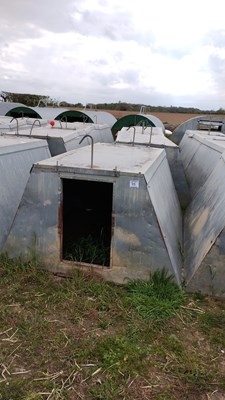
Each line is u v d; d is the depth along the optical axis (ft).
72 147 27.78
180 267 16.19
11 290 14.03
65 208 23.53
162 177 19.92
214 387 9.99
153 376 10.24
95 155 18.54
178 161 27.09
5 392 9.43
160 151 22.80
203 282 14.62
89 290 14.11
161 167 20.57
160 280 14.56
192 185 27.37
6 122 39.91
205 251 14.69
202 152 29.91
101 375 10.16
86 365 10.48
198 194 23.58
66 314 12.82
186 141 42.63
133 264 14.84
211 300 14.33
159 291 14.03
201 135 37.04
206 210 18.61
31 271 15.28
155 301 13.51
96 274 15.16
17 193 19.60
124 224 14.60
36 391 9.53
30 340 11.41
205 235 16.05
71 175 14.74
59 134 28.19
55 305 13.26
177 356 11.05
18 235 15.78
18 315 12.62
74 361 10.59
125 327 12.26
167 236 15.61
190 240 18.24
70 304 13.30
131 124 65.31
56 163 15.24
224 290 14.48
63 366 10.41
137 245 14.65
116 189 14.43
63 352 10.96
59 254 15.48
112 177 14.39
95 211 24.02
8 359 10.62
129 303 13.48
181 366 10.62
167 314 12.96
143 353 11.05
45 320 12.41
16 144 21.04
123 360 10.70
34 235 15.58
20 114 78.84
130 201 14.39
